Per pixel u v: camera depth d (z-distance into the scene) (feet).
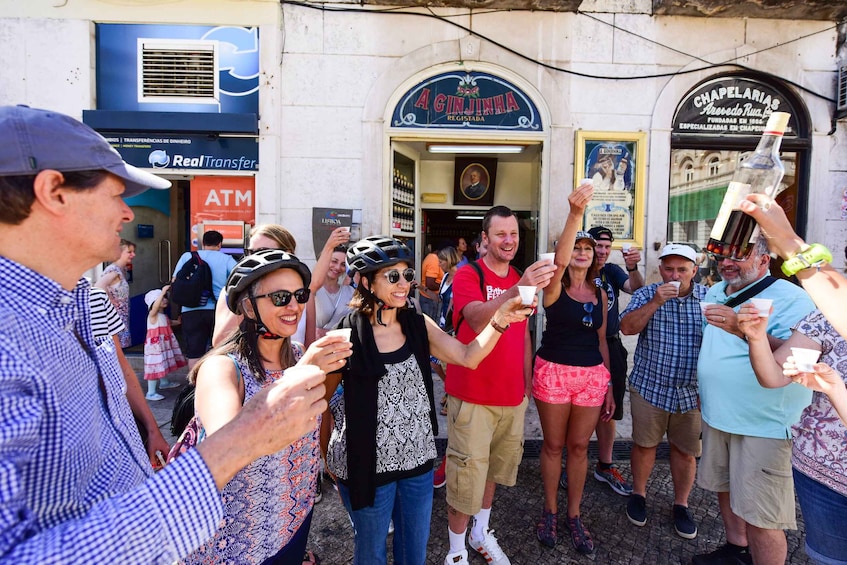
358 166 16.79
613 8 16.58
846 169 16.94
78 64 16.30
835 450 5.75
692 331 9.51
